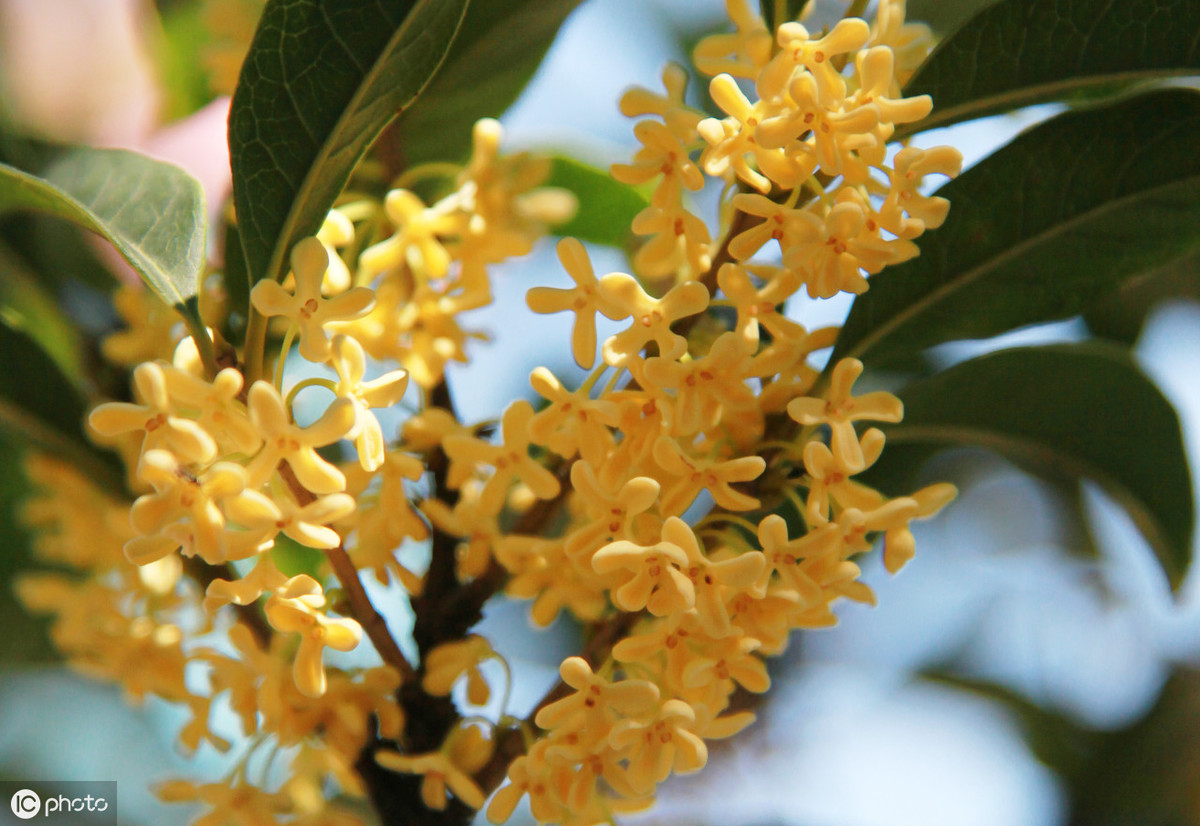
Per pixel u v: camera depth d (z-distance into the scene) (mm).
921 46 264
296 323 239
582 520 259
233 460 246
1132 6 256
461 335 262
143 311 274
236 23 289
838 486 244
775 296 243
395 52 247
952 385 290
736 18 252
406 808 256
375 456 237
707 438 248
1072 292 270
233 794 256
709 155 241
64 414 285
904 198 241
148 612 272
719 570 236
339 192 251
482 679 257
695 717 240
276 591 236
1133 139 262
